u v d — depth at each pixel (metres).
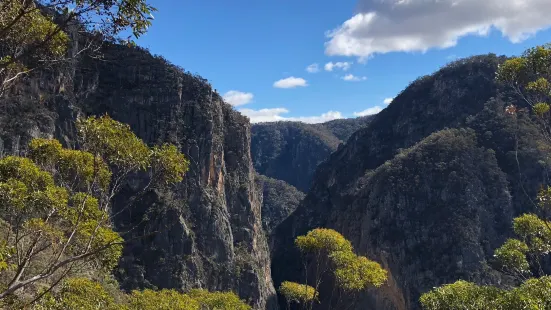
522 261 15.30
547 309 11.64
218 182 79.12
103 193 11.44
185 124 74.81
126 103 68.38
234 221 84.69
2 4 8.47
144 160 10.41
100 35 9.20
